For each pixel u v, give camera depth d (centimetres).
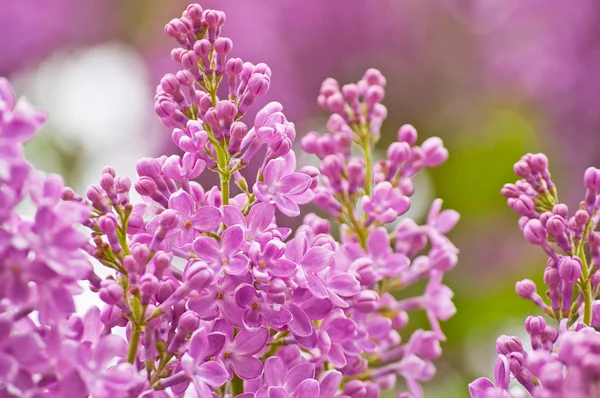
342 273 58
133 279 56
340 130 66
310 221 63
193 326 55
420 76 121
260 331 56
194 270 55
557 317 59
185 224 57
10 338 52
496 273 99
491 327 94
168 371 56
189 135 59
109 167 58
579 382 50
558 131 116
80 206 52
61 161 115
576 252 59
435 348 64
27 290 52
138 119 121
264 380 57
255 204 57
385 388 65
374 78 67
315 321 59
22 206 71
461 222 103
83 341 55
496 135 110
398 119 115
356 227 64
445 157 65
